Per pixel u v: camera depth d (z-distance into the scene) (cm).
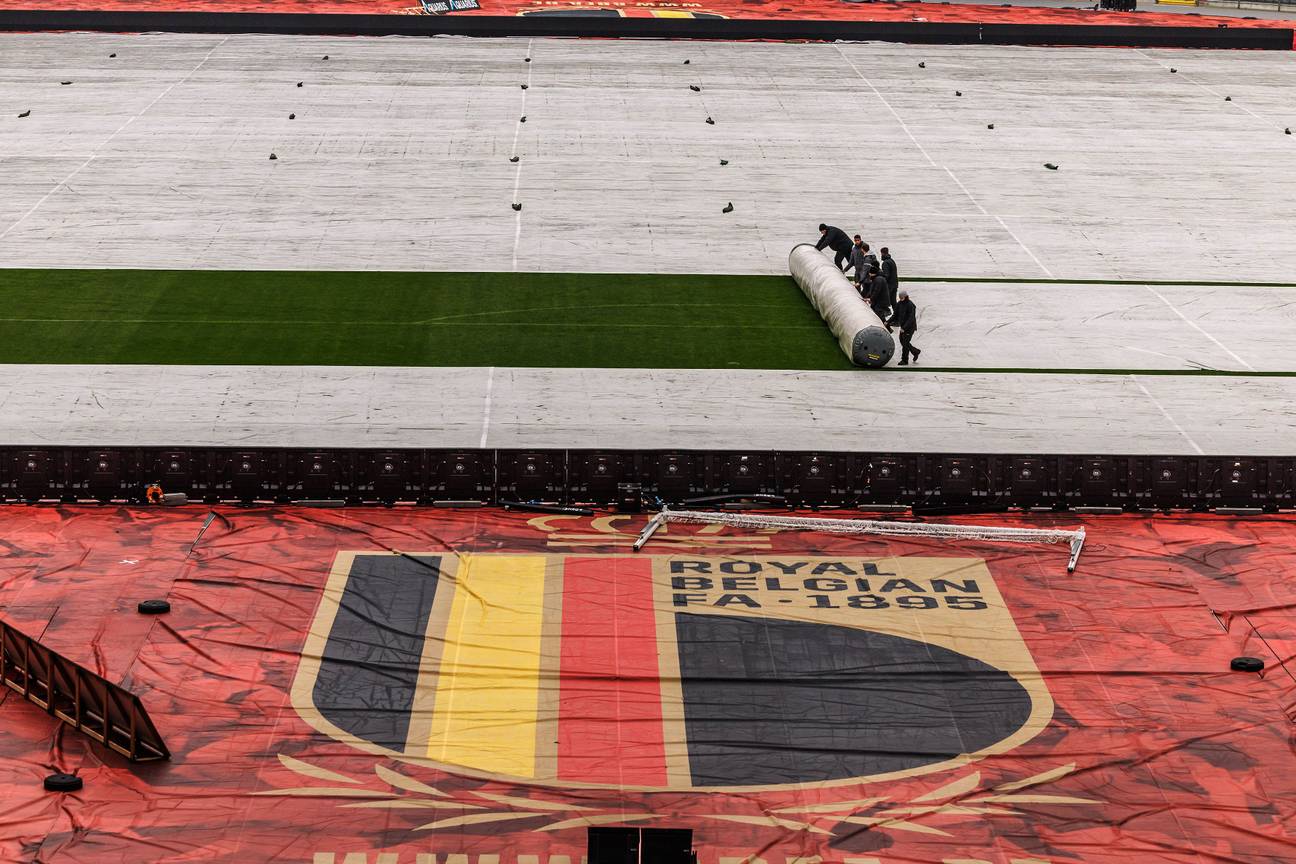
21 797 2873
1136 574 3850
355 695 3247
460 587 3706
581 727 3156
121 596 3609
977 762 3072
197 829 2805
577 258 6550
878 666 3409
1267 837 2853
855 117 9112
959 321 5916
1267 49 11625
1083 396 5181
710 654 3441
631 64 10244
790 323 5834
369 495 4175
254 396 5000
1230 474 4234
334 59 10156
